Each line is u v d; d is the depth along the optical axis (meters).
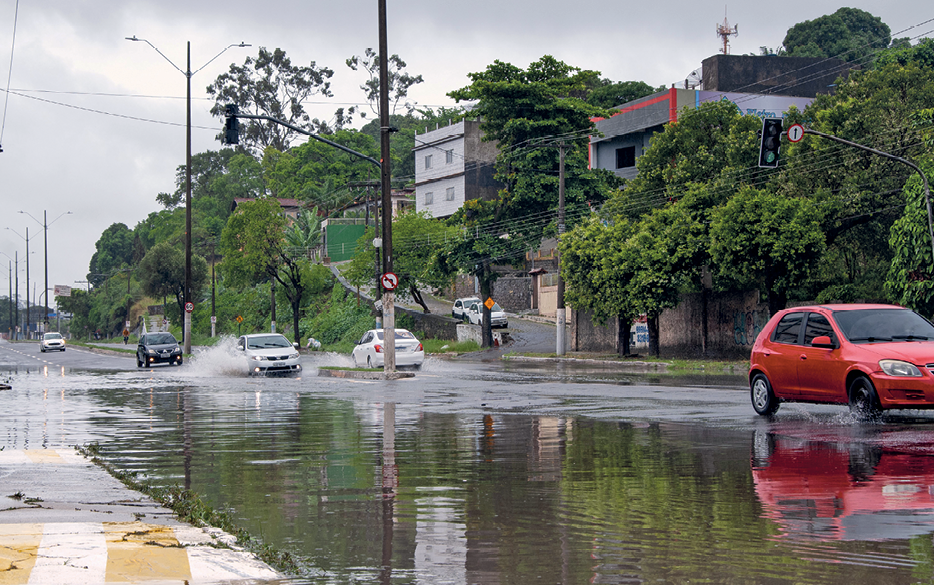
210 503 8.73
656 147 50.03
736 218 39.00
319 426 16.34
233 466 11.40
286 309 104.31
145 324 136.38
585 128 66.75
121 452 13.04
